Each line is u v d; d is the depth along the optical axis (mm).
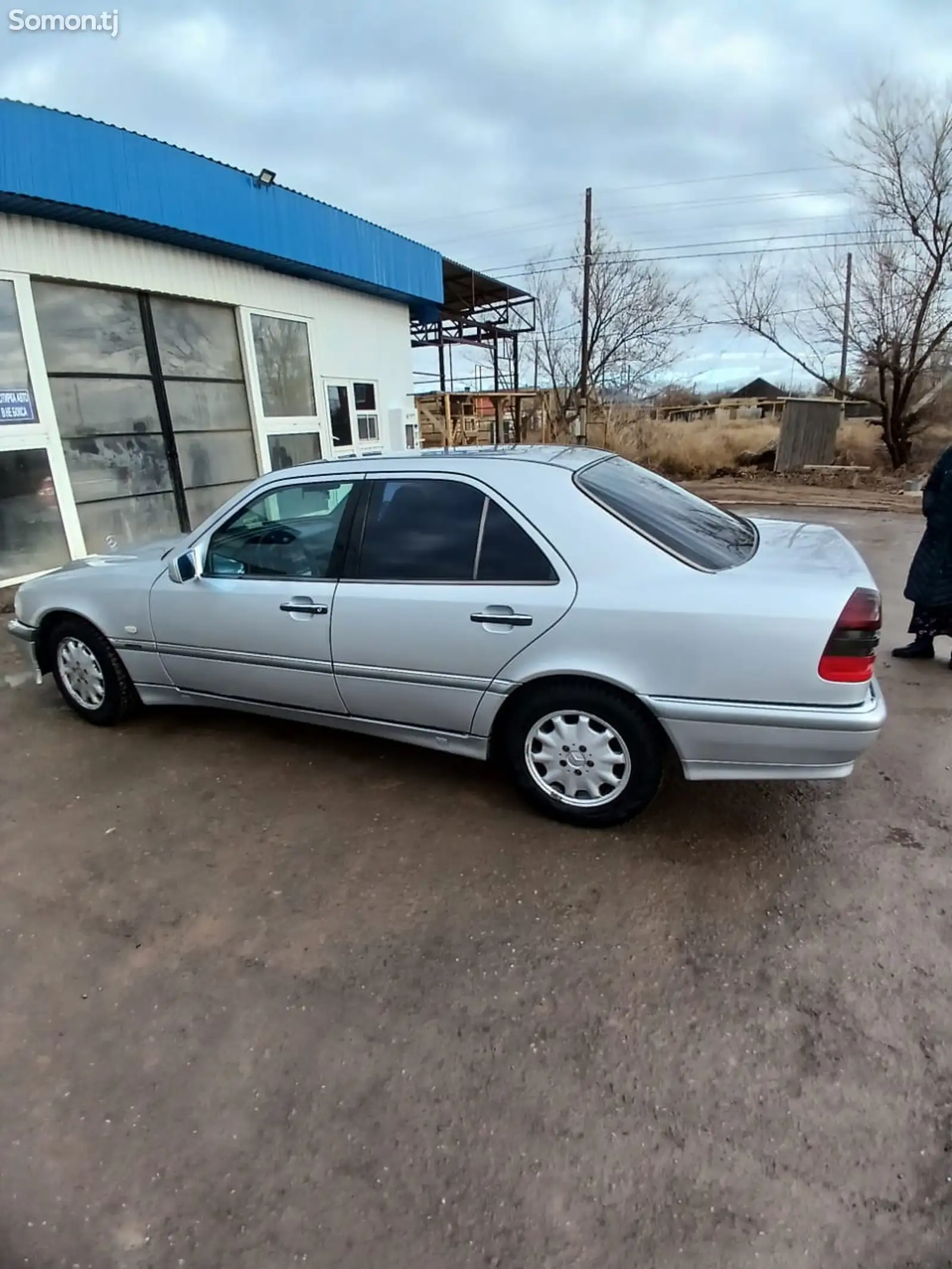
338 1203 1663
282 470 3518
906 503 13320
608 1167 1724
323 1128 1836
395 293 12469
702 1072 1960
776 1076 1940
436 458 3199
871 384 19234
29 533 7371
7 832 3148
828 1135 1783
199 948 2451
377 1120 1854
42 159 6504
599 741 2920
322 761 3719
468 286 17406
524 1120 1846
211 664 3688
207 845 3027
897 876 2723
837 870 2766
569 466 3066
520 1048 2053
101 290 7977
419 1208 1648
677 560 2791
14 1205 1674
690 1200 1647
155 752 3859
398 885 2748
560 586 2844
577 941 2443
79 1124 1857
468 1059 2020
